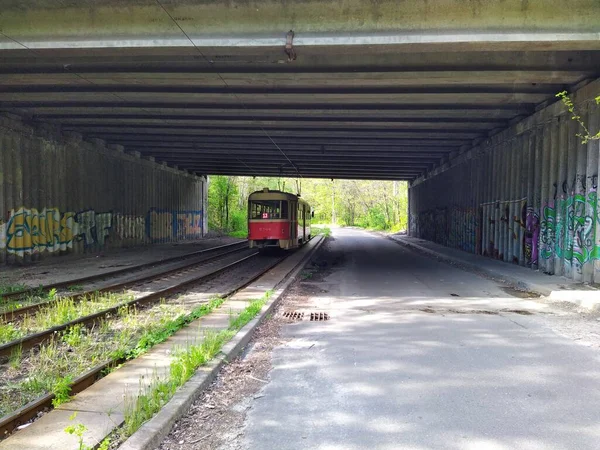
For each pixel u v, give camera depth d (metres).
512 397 4.99
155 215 31.97
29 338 7.08
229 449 3.93
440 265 19.31
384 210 67.94
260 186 66.06
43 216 19.95
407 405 4.81
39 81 14.08
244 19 10.41
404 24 10.07
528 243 16.47
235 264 19.38
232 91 15.02
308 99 15.70
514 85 14.16
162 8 10.50
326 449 3.92
